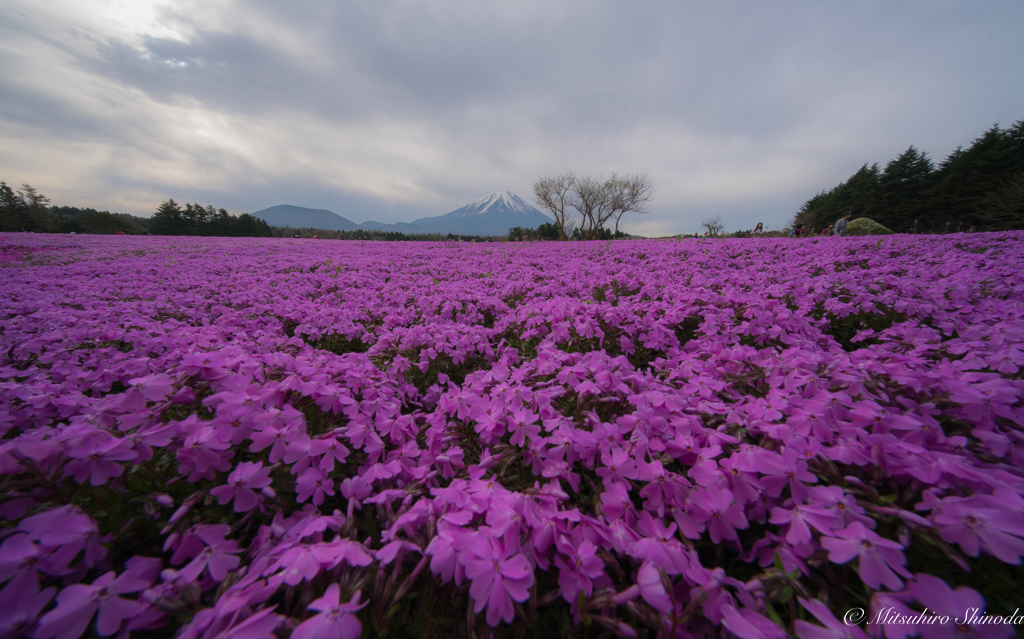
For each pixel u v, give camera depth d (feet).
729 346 9.94
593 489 5.26
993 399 5.62
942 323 11.60
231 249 55.21
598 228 138.10
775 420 5.58
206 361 6.33
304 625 3.14
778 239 42.09
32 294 18.58
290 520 4.81
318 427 6.31
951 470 4.30
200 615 3.31
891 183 144.15
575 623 3.64
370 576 3.79
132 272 28.07
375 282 22.70
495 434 6.03
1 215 134.21
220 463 4.91
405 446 6.17
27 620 3.28
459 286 19.80
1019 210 87.81
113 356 9.53
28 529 3.67
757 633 3.16
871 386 6.57
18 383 7.89
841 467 5.18
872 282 15.87
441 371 10.30
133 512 4.57
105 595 3.39
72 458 4.32
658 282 17.57
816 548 3.84
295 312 14.56
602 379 6.84
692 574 3.68
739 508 4.23
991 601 3.59
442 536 3.87
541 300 16.25
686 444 5.26
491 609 3.40
